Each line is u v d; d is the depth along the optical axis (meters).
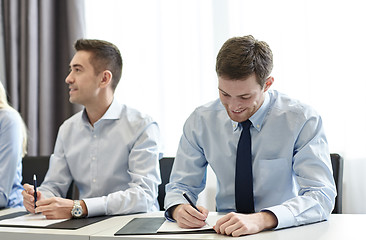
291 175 1.60
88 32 3.04
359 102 2.51
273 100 1.62
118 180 1.91
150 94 2.94
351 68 2.53
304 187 1.48
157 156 1.88
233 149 1.63
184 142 1.70
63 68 3.05
